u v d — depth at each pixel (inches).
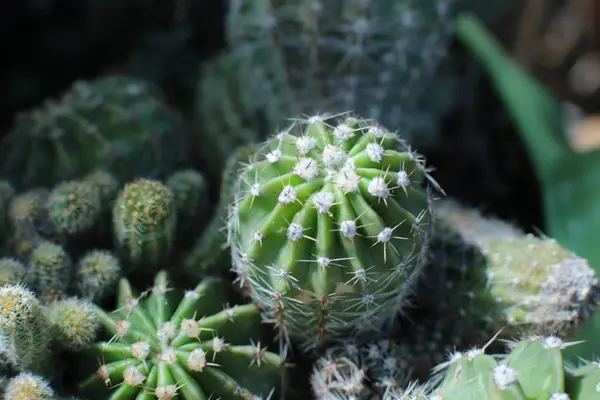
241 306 20.3
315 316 19.8
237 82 25.8
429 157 27.9
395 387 20.6
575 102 37.1
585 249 24.1
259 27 23.9
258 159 20.3
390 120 24.8
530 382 18.3
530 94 26.1
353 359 20.6
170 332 19.6
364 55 23.7
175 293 20.6
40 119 23.8
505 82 26.4
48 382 19.3
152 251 21.0
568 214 24.7
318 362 20.7
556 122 26.6
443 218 22.0
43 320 19.3
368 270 19.1
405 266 19.4
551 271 20.6
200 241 22.0
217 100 26.0
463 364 19.0
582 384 18.5
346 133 19.5
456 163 28.0
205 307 20.3
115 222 21.1
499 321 20.9
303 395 21.4
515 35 33.0
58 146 23.2
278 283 19.3
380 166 19.3
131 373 19.2
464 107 28.0
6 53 29.5
